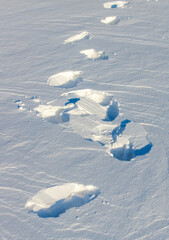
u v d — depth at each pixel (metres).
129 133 1.94
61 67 2.92
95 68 2.83
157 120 2.04
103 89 2.46
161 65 2.78
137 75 2.64
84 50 3.24
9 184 1.63
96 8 4.70
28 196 1.55
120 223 1.38
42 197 1.54
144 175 1.62
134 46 3.23
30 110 2.27
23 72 2.89
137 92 2.38
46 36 3.75
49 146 1.89
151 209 1.43
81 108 2.23
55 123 2.11
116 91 2.41
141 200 1.48
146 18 4.04
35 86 2.62
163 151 1.77
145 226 1.36
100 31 3.73
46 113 2.22
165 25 3.74
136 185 1.57
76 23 4.09
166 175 1.61
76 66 2.91
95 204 1.48
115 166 1.70
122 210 1.44
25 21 4.41
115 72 2.72
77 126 2.05
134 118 2.08
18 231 1.38
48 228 1.38
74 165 1.73
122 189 1.55
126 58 2.98
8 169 1.74
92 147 1.85
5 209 1.49
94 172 1.67
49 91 2.52
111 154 1.79
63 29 3.93
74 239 1.32
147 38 3.40
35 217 1.44
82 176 1.65
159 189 1.53
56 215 1.44
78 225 1.38
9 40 3.75
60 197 1.53
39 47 3.45
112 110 2.18
